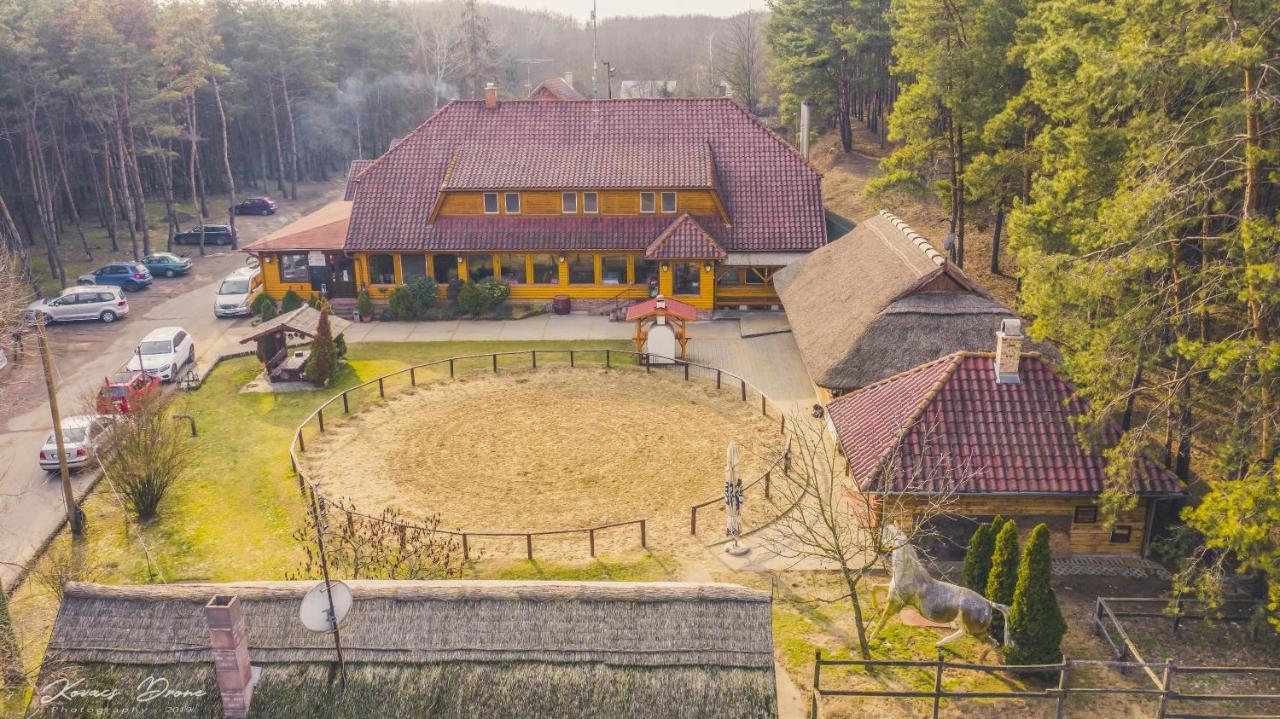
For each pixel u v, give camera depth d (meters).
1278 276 17.75
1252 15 20.59
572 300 48.03
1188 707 18.92
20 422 35.94
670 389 37.53
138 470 27.64
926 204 58.78
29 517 28.47
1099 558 24.47
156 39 64.19
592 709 15.64
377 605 16.61
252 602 16.67
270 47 87.88
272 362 39.72
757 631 16.19
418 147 50.03
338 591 15.54
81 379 40.69
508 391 37.56
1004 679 19.72
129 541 26.81
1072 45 25.27
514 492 29.30
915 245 33.50
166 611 16.58
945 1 40.72
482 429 34.00
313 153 105.00
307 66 91.56
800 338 34.62
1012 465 23.86
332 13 104.69
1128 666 19.95
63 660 16.19
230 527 27.47
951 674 19.97
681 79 143.88
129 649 16.25
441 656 16.14
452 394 37.34
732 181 48.28
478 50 111.44
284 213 84.31
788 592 23.44
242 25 87.12
